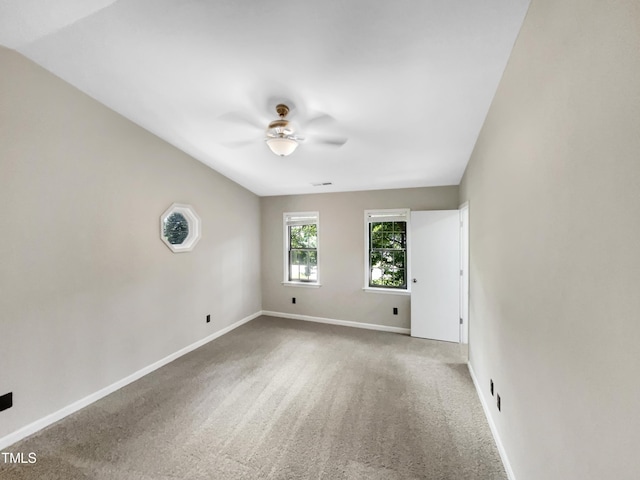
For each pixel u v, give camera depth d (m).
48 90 2.31
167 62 2.16
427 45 1.76
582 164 0.97
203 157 3.83
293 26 1.72
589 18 0.91
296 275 5.43
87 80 2.42
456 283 4.15
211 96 2.53
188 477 1.80
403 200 4.61
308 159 3.65
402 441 2.11
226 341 4.15
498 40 1.67
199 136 3.26
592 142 0.91
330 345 4.01
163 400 2.65
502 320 1.97
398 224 4.70
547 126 1.25
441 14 1.55
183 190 3.66
